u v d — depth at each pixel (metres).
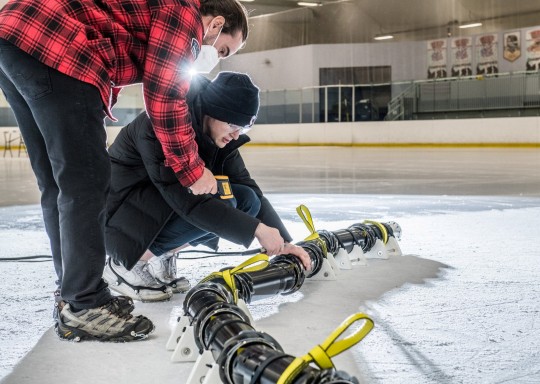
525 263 2.37
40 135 1.67
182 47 1.52
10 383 1.28
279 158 12.49
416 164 9.72
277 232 1.74
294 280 1.84
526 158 10.92
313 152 15.42
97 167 1.51
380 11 24.48
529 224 3.40
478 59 20.33
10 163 11.76
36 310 1.83
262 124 20.88
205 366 1.21
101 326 1.53
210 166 1.88
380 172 8.05
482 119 16.36
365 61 21.45
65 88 1.46
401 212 4.00
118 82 1.57
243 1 24.78
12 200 5.19
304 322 1.66
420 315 1.70
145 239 1.82
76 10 1.47
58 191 1.72
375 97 18.81
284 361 1.01
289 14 26.14
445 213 3.92
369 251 2.50
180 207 1.72
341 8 25.06
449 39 20.81
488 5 22.77
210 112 1.75
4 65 1.48
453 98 17.52
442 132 17.16
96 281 1.54
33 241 3.08
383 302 1.84
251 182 2.09
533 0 21.80
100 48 1.48
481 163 9.65
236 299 1.56
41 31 1.44
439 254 2.57
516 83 16.39
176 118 1.56
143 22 1.52
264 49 26.39
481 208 4.18
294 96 20.06
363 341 1.49
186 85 1.56
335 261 2.25
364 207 4.32
